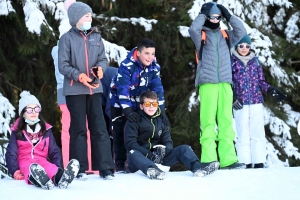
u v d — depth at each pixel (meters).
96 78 10.16
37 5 16.88
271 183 9.36
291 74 20.42
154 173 9.82
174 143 20.91
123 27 20.23
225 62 12.27
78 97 10.23
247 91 12.78
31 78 19.72
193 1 19.47
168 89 21.33
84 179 9.91
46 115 20.19
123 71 11.32
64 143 12.42
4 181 9.83
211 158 12.12
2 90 18.02
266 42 19.20
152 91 11.06
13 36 18.80
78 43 10.33
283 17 21.62
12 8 17.05
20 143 10.32
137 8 20.97
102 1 18.70
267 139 20.77
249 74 12.82
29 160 10.28
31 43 18.23
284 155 20.69
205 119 12.29
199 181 9.62
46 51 19.42
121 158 11.98
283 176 10.03
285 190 8.78
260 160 12.84
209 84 12.23
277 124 20.41
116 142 11.94
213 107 12.23
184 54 20.44
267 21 20.17
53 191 8.84
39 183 9.01
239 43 12.84
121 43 20.06
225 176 10.13
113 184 9.40
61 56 10.19
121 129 11.91
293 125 21.33
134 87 11.47
